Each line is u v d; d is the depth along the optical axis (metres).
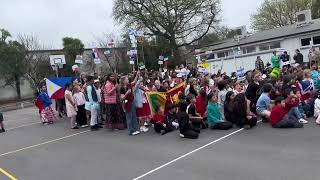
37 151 12.27
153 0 50.03
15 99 48.12
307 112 12.84
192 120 12.56
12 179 9.35
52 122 18.20
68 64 47.75
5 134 16.56
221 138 11.21
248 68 38.69
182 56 52.16
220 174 8.10
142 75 17.02
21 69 47.12
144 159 9.89
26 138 14.82
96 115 14.80
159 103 13.46
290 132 11.02
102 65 49.53
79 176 9.06
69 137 14.01
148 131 13.44
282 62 25.69
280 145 9.77
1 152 12.66
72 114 15.55
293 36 35.25
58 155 11.38
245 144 10.24
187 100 12.72
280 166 8.18
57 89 18.59
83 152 11.38
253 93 13.72
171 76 19.31
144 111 13.84
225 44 42.12
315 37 34.22
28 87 49.41
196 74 21.20
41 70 47.34
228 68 40.25
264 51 37.41
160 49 50.12
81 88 16.14
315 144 9.52
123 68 47.56
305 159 8.46
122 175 8.78
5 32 47.88
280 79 15.41
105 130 14.55
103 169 9.41
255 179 7.59
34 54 48.25
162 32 50.41
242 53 39.81
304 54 34.75
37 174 9.60
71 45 49.31
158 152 10.43
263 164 8.43
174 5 49.66
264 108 12.69
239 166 8.48
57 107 19.56
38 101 18.28
